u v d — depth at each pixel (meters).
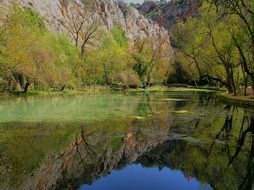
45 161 17.16
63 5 149.62
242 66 49.56
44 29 108.44
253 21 38.72
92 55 88.44
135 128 26.48
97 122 29.30
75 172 15.66
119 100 54.53
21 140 21.61
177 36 63.00
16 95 58.38
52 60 65.06
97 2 199.62
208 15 47.94
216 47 50.78
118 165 16.91
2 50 51.53
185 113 36.03
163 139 22.58
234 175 15.26
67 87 79.00
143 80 107.06
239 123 28.98
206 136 23.45
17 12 55.62
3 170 15.53
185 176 15.34
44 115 33.38
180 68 115.44
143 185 14.25
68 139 22.34
